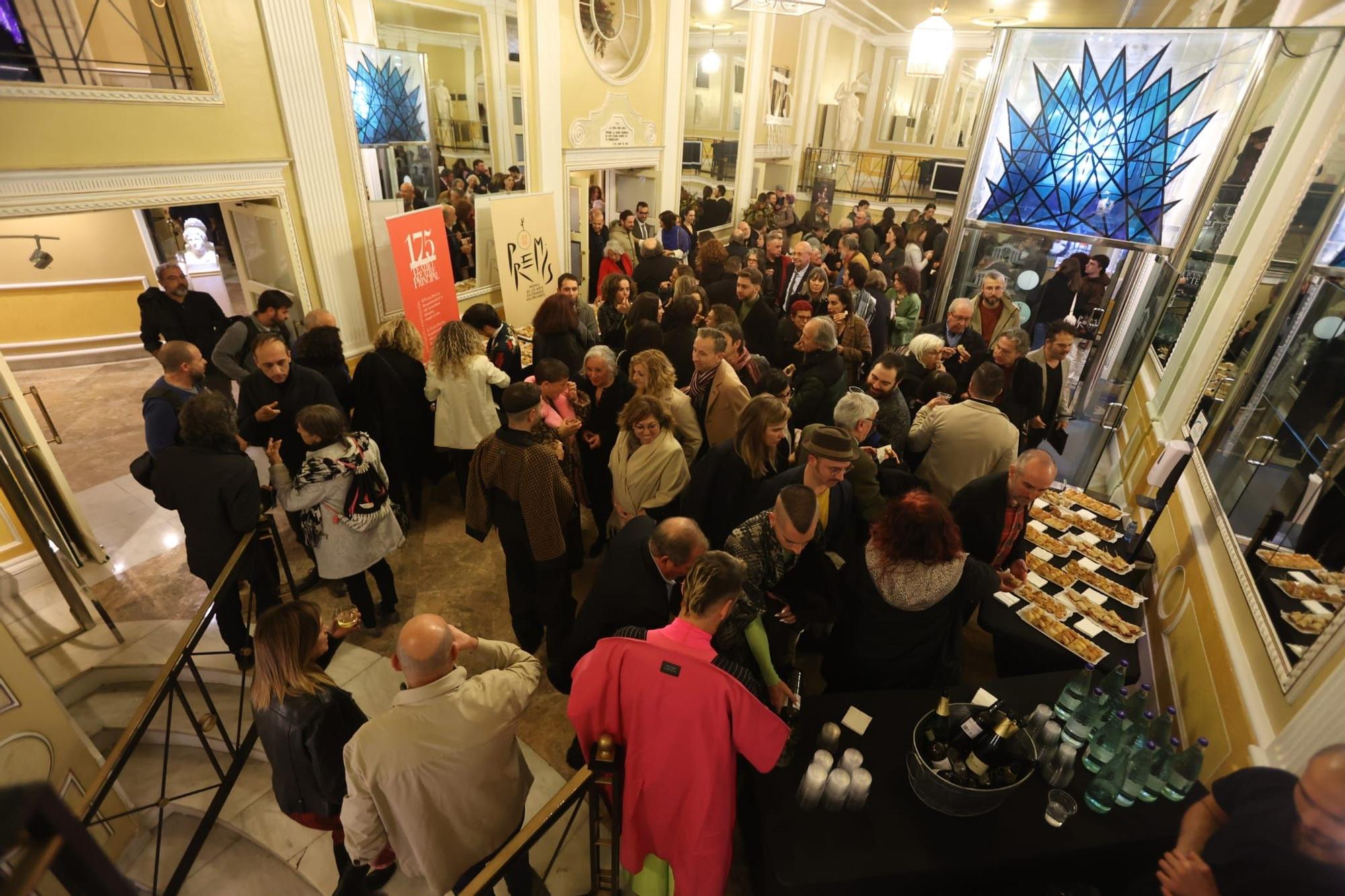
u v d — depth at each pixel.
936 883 1.86
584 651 2.20
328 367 3.62
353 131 4.39
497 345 4.30
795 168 12.34
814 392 3.47
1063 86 4.02
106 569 3.70
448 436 3.91
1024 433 3.83
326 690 1.88
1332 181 2.58
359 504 2.90
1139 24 10.00
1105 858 1.94
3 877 0.44
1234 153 3.65
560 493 2.74
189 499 2.64
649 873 2.00
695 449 3.32
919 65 6.94
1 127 2.81
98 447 5.04
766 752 1.69
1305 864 1.37
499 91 6.11
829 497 2.55
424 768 1.64
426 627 1.66
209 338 4.84
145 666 3.11
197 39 3.40
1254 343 2.95
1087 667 2.47
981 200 4.55
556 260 6.16
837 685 2.54
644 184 7.89
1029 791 2.03
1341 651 1.73
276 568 3.13
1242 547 2.46
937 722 2.00
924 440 3.20
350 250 4.56
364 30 5.01
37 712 2.23
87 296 6.84
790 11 5.77
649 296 4.42
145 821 2.70
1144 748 1.95
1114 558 3.08
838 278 7.21
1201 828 1.60
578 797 1.74
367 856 1.77
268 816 2.68
